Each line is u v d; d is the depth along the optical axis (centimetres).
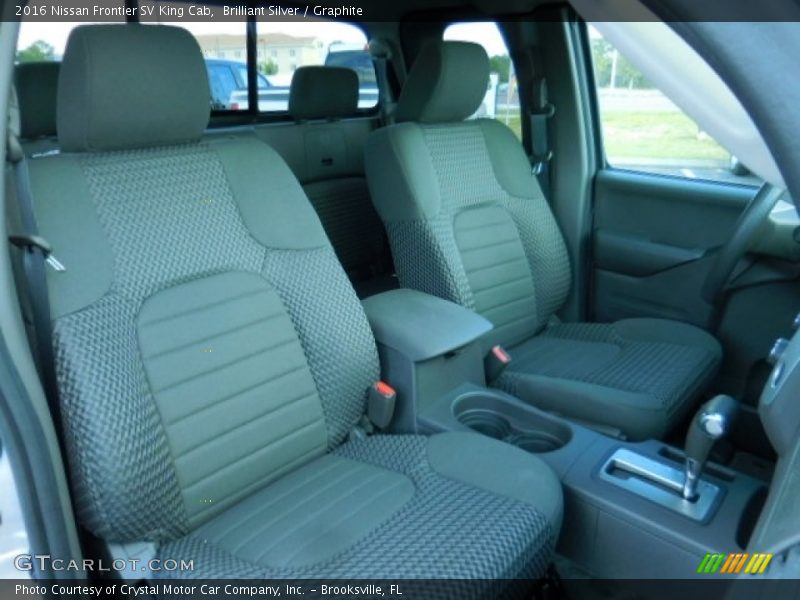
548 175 262
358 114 329
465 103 225
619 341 226
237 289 146
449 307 186
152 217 138
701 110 58
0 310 102
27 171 119
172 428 129
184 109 144
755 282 216
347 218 315
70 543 115
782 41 50
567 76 245
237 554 123
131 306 129
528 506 131
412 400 170
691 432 132
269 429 145
